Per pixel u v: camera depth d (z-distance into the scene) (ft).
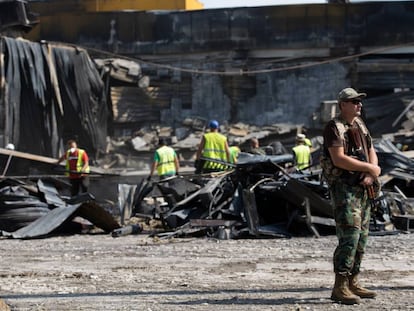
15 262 41.96
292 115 165.78
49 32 175.32
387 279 32.32
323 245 48.34
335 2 166.91
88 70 140.67
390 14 164.55
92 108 142.20
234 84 167.84
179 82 169.78
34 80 126.82
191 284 31.68
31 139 127.13
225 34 169.17
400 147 110.52
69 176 77.05
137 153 156.87
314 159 80.74
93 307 26.05
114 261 41.73
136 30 172.35
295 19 166.81
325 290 29.17
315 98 165.58
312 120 161.79
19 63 125.59
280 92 166.91
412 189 66.39
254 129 162.71
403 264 37.73
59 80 134.31
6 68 123.65
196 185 64.49
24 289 30.99
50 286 31.78
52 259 43.24
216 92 168.86
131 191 67.56
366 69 163.22
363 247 26.48
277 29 167.63
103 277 34.73
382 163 64.34
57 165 77.87
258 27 168.25
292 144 159.33
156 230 62.13
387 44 164.55
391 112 155.63
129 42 172.35
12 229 62.23
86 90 138.92
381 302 26.05
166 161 70.03
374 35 164.76
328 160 26.05
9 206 62.54
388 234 54.08
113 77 159.84
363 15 165.48
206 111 168.76
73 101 136.46
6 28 142.61
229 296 28.02
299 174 59.72
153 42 171.73
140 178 112.78
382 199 57.72
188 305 26.04
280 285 30.94
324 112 156.46
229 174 59.88
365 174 25.62
